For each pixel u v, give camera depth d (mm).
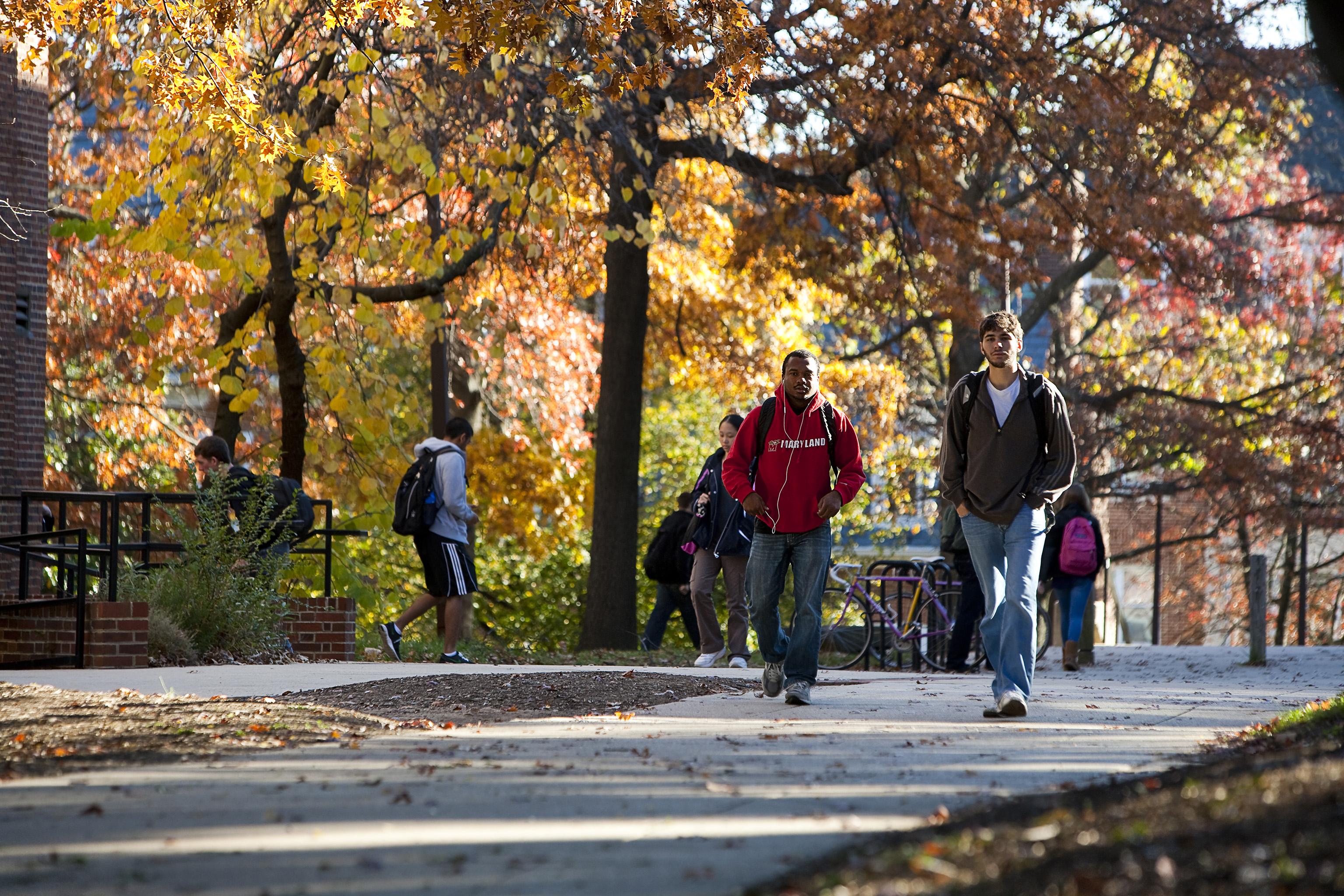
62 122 44219
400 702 15906
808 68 34656
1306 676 25625
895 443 56875
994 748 12469
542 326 47688
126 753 11703
